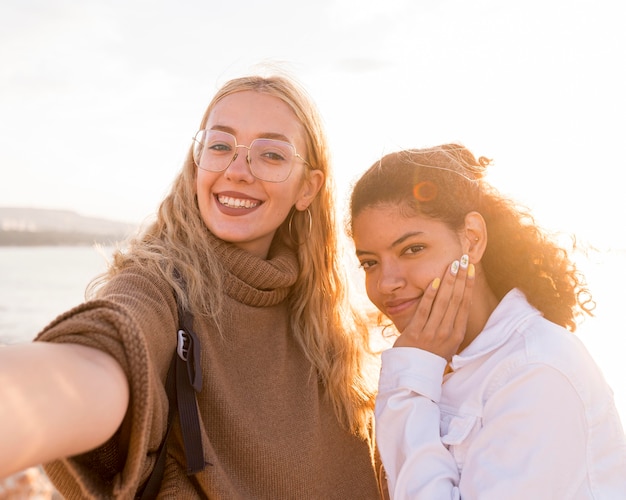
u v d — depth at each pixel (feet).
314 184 7.28
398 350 6.25
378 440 6.19
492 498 5.23
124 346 3.44
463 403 5.91
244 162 6.42
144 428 3.44
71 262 229.25
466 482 5.51
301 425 6.25
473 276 6.31
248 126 6.51
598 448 5.32
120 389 3.27
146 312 4.69
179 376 5.08
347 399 6.98
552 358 5.45
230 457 5.62
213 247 6.31
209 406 5.59
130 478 3.51
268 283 6.40
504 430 5.42
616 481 5.36
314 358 6.94
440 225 6.26
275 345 6.53
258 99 6.64
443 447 5.79
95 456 3.86
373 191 6.35
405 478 5.70
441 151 6.58
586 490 5.20
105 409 3.10
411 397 6.11
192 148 6.67
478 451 5.54
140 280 5.17
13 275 171.94
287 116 6.78
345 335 7.48
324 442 6.60
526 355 5.56
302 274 7.28
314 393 6.59
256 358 6.28
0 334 85.81
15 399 2.68
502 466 5.35
